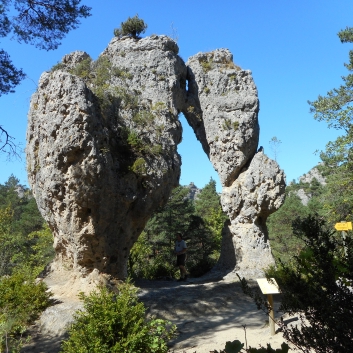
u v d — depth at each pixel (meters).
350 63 18.45
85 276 13.11
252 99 18.91
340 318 3.54
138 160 13.94
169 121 16.47
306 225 3.99
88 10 11.25
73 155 12.15
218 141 18.70
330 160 19.02
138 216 14.15
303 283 3.94
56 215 12.98
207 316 12.13
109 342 6.39
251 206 18.23
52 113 12.34
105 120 13.87
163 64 17.52
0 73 10.76
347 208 20.42
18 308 11.02
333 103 17.50
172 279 19.84
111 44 18.14
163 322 7.54
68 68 16.92
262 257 17.89
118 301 6.79
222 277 17.66
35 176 14.20
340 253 3.96
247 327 10.20
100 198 12.59
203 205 45.44
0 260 21.59
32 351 9.33
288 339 4.07
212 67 19.62
